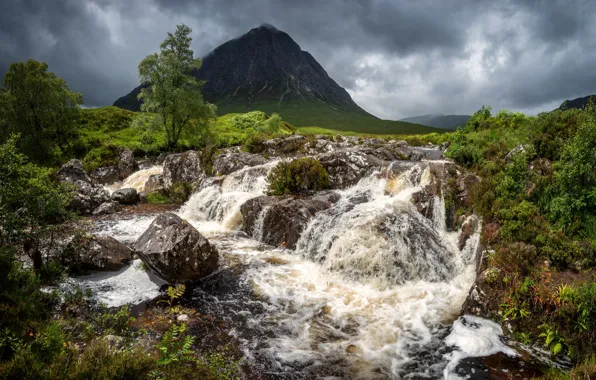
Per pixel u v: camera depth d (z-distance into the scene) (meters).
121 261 11.16
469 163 17.05
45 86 36.41
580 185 10.02
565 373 6.33
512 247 9.09
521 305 7.94
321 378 6.45
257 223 14.98
